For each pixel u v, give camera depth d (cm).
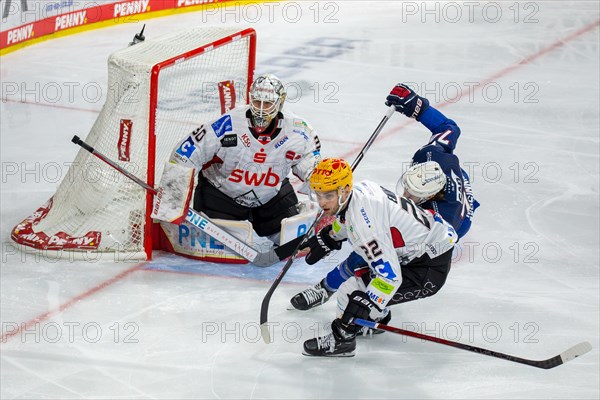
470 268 1300
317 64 2423
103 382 995
